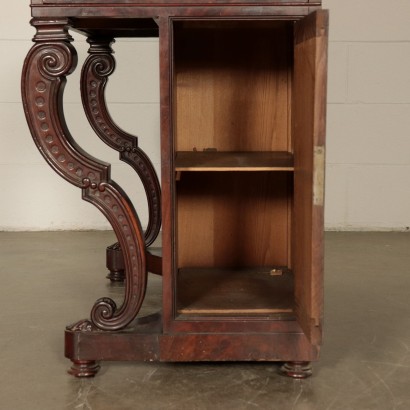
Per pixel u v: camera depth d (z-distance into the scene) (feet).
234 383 5.58
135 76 11.80
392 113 11.92
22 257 10.21
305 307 5.03
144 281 5.56
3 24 11.69
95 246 10.92
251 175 7.27
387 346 6.50
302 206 5.12
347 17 11.72
